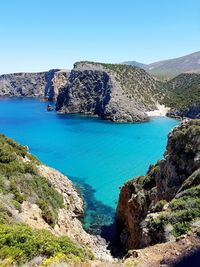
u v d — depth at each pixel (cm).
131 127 14138
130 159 8756
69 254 1891
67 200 4719
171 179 3675
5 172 3547
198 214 2319
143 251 1841
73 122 15512
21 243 1784
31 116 17788
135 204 4131
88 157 8969
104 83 19025
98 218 5034
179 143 3822
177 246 1816
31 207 3128
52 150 9756
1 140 4747
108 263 1825
